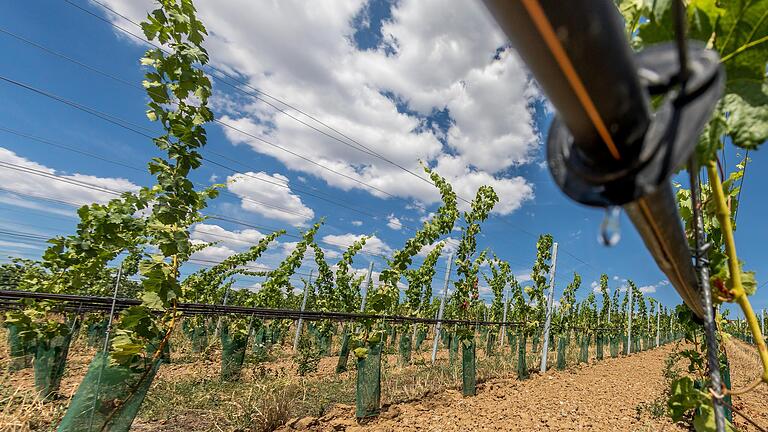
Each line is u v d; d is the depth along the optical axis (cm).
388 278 753
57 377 544
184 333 1477
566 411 667
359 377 595
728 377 452
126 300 493
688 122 42
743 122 62
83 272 524
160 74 336
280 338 1670
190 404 588
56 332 564
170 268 329
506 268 1656
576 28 31
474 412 638
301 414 596
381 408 643
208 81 355
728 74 67
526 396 794
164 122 339
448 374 959
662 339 3191
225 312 757
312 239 1347
